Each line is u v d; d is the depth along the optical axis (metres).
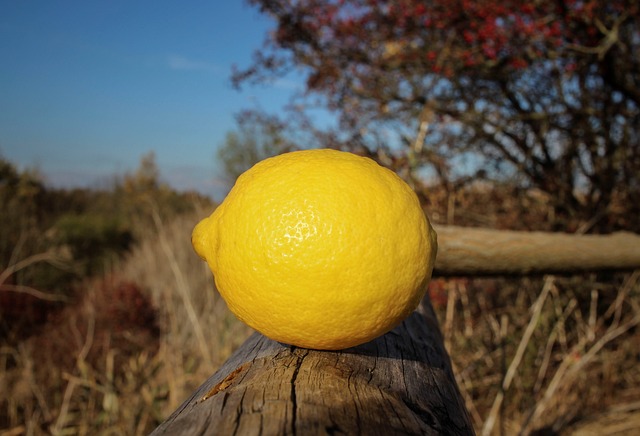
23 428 2.86
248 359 0.93
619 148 4.04
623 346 3.47
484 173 3.96
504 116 4.23
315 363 0.85
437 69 3.92
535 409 2.68
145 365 3.25
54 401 3.14
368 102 4.63
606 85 4.14
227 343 3.24
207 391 0.79
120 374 3.31
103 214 11.00
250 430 0.59
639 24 3.81
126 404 2.87
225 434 0.58
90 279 6.45
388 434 0.62
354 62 4.80
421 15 4.09
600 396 3.16
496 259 1.99
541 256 2.11
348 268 0.74
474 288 3.86
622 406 2.98
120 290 3.88
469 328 3.34
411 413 0.73
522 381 3.06
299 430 0.59
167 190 12.03
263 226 0.76
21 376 3.26
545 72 4.23
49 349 3.54
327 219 0.74
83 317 3.87
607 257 2.33
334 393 0.73
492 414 2.50
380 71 4.54
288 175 0.79
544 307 3.40
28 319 4.16
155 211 4.10
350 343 0.84
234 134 8.03
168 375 2.98
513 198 4.15
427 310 1.67
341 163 0.81
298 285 0.74
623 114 4.00
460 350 3.20
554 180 4.07
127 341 3.56
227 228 0.80
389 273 0.76
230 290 0.81
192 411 0.69
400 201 0.79
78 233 7.51
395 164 3.53
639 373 3.40
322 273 0.74
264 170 0.83
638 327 3.62
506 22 3.79
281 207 0.76
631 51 4.04
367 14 4.57
